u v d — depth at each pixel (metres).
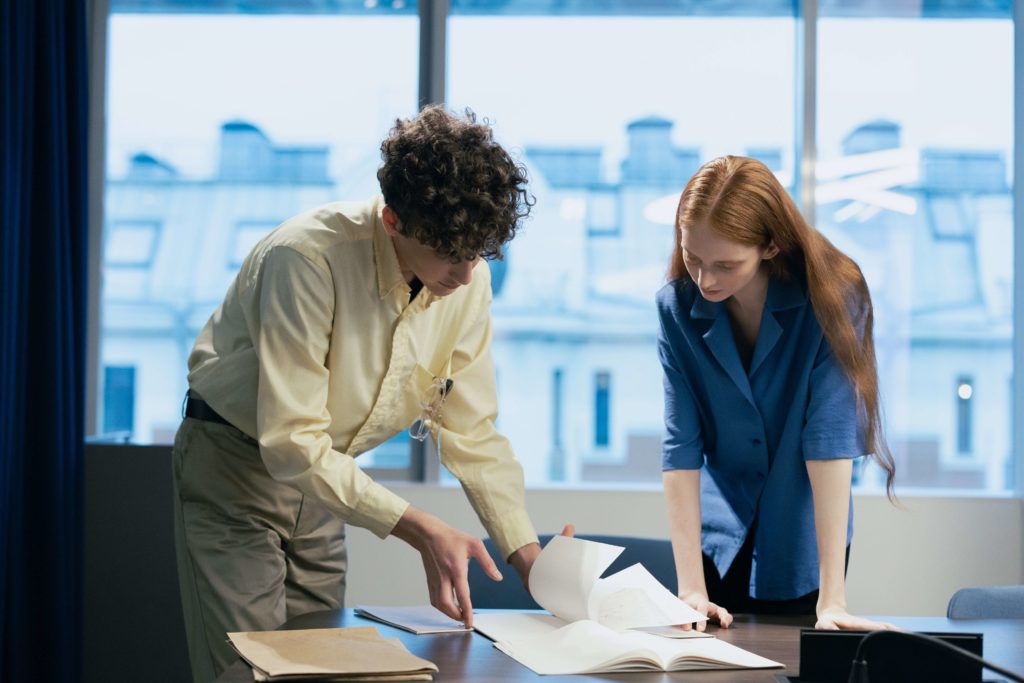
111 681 2.73
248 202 3.58
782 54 3.59
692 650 1.32
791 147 3.59
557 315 3.57
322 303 1.56
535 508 3.39
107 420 3.55
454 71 3.59
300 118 3.58
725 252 1.61
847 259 1.75
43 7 2.65
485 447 1.78
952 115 3.59
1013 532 3.42
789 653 1.40
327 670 1.22
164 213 3.56
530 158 3.58
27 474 2.64
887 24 3.59
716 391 1.80
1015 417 3.56
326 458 1.54
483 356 1.83
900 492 3.52
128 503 2.75
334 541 1.94
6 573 2.52
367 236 1.60
